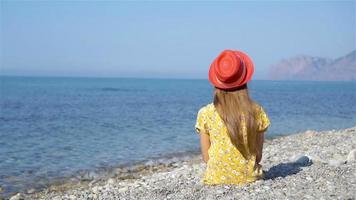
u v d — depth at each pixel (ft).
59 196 34.91
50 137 75.61
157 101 204.44
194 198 21.68
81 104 173.88
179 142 69.05
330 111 146.20
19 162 52.19
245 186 22.59
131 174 44.39
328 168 27.66
